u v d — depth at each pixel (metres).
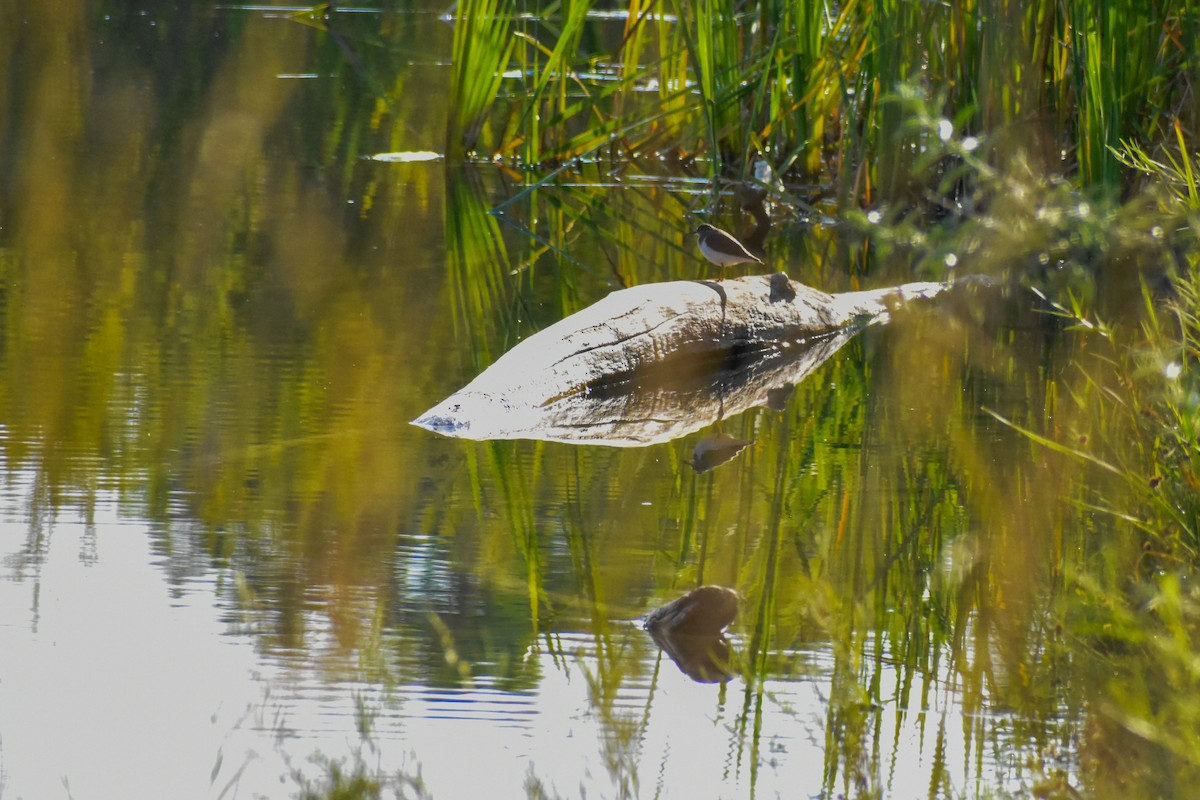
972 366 16.03
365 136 29.98
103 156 26.59
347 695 7.83
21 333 15.73
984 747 7.38
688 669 8.34
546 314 17.73
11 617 8.66
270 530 10.31
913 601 9.27
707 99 24.30
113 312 16.81
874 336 17.59
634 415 14.14
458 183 26.33
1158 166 11.73
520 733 7.50
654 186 27.28
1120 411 11.78
